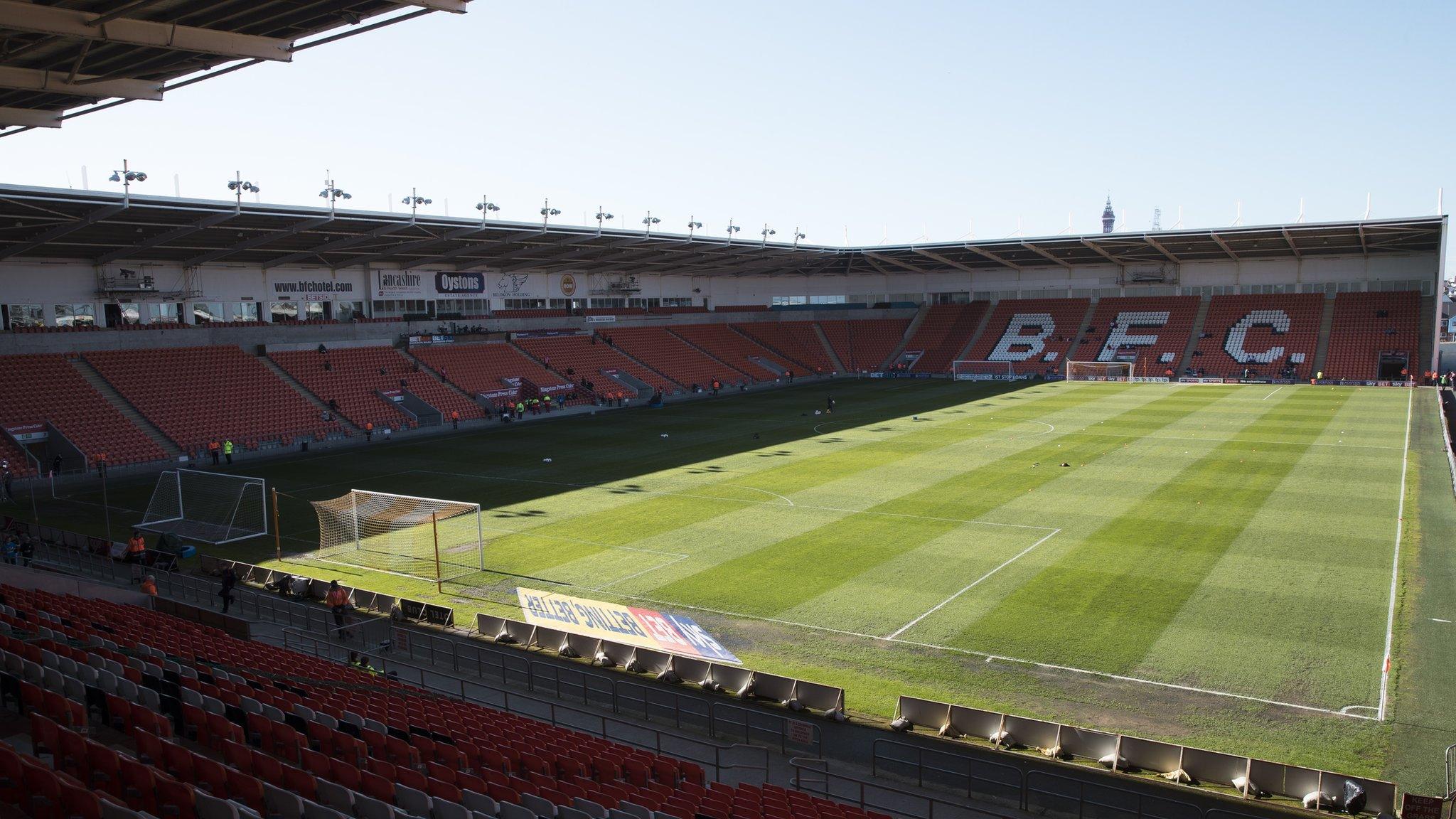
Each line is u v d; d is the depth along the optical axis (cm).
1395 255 8606
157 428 5388
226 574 2706
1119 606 2577
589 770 1562
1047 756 1803
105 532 3716
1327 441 5106
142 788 1189
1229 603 2578
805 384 9400
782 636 2430
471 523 3722
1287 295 9050
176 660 1923
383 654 2375
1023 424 6047
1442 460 4509
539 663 2319
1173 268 9581
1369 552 3009
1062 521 3488
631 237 7238
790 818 1323
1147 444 5122
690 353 9444
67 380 5412
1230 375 8406
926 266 10556
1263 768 1627
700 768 1630
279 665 2047
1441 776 1680
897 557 3081
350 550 3391
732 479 4441
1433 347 7938
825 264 10494
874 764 1719
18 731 1499
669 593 2786
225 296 6538
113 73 2603
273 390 6188
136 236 5381
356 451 5594
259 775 1348
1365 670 2136
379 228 5953
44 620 2139
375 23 2273
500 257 7738
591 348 8725
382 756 1523
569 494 4209
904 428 6012
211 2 2117
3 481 4503
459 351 7738
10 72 2452
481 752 1547
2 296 5475
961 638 2381
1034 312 10194
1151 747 1719
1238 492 3900
